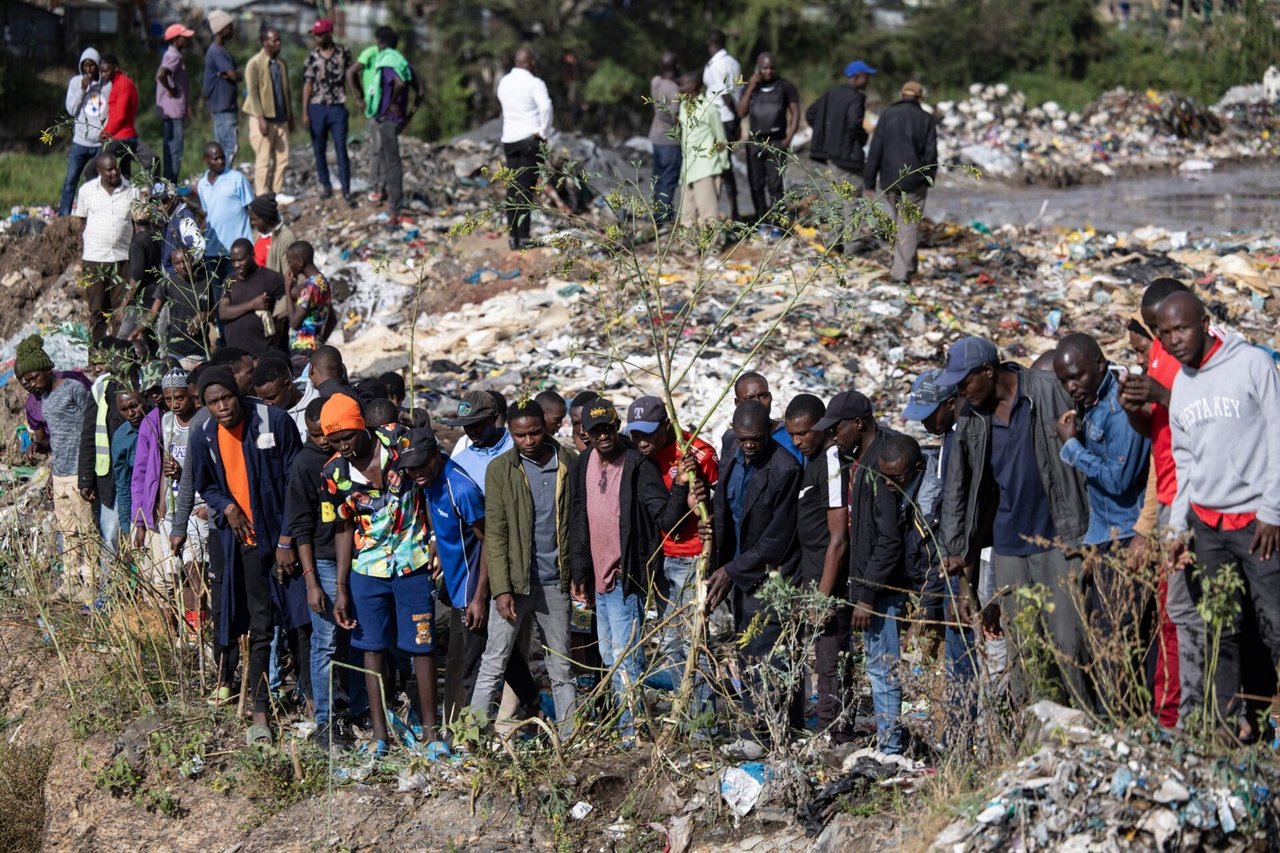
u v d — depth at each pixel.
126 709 11.97
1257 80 59.75
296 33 55.19
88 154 24.86
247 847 10.19
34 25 48.00
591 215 25.44
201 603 12.23
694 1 60.88
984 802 8.09
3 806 11.60
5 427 19.95
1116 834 7.65
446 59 56.25
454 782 10.31
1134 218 31.05
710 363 18.14
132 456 13.41
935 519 9.72
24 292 24.41
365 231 24.84
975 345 9.29
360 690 11.58
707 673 10.54
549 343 19.73
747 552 10.47
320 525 10.85
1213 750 7.96
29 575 13.69
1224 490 8.25
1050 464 9.21
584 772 10.21
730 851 9.27
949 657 9.85
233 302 16.69
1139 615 8.55
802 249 22.34
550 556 10.76
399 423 10.98
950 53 62.09
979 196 36.50
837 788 9.39
